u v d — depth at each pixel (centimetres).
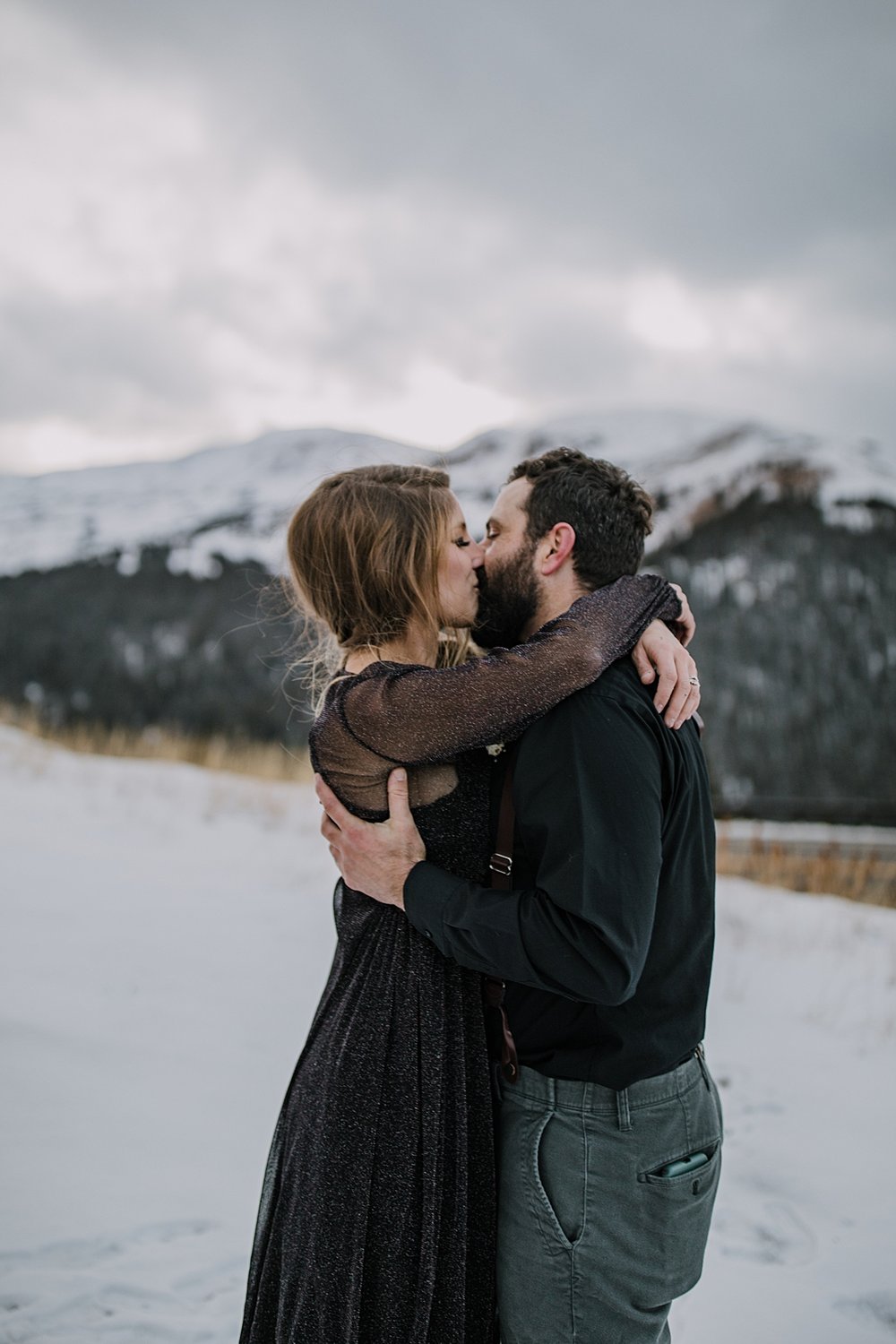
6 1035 423
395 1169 170
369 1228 169
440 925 168
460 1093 173
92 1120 367
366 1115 171
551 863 163
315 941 614
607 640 175
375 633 193
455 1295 169
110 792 1029
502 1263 175
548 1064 174
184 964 544
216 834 904
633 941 157
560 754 167
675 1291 175
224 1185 334
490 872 178
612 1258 170
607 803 162
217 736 1564
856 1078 477
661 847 172
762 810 1700
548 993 176
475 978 179
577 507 197
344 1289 166
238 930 618
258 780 1189
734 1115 432
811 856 1144
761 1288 304
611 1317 171
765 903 838
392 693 175
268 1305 181
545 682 169
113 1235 303
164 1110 380
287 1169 181
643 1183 170
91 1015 458
